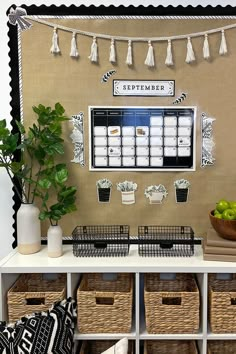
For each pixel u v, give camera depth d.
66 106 1.90
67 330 1.54
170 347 1.87
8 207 1.96
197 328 1.63
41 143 1.76
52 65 1.88
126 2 1.85
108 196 1.94
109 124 1.91
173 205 1.95
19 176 1.76
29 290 1.89
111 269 1.61
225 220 1.64
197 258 1.71
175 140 1.91
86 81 1.88
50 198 1.93
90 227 1.96
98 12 1.85
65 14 1.85
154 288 1.89
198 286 1.74
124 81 1.88
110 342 1.90
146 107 1.90
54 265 1.62
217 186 1.93
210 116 1.90
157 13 1.85
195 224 1.95
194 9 1.85
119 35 1.86
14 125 1.91
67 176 1.78
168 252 1.76
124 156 1.93
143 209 1.95
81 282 1.77
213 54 1.86
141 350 1.87
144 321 1.76
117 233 1.95
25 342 1.44
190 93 1.89
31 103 1.90
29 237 1.77
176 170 1.93
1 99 1.90
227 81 1.88
